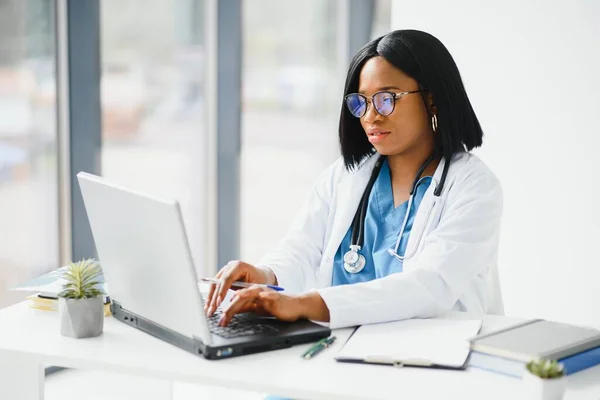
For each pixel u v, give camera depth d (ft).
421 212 6.72
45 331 5.77
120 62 11.96
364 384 4.84
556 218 9.95
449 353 5.22
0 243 10.69
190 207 12.82
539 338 5.24
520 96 9.96
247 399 10.27
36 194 11.07
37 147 11.02
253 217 13.05
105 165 12.03
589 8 9.48
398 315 5.93
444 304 6.13
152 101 12.31
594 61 9.53
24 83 10.73
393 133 6.69
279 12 12.52
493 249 6.60
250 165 12.93
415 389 4.78
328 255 7.05
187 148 12.64
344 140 7.20
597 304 9.84
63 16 11.07
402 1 10.52
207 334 5.17
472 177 6.69
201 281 6.38
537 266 10.11
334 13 12.44
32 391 5.57
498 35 9.99
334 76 12.62
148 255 5.36
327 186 7.49
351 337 5.56
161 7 12.19
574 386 4.86
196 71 12.50
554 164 9.89
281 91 12.73
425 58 6.66
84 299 5.58
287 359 5.23
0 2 10.31
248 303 5.88
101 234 5.85
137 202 5.24
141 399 7.43
